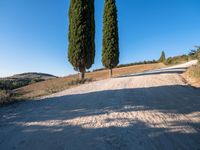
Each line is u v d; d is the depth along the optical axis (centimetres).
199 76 1836
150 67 6028
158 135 679
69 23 2617
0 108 1138
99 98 1249
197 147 599
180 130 718
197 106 1013
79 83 2283
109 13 3050
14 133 732
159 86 1611
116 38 3045
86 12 2552
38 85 3650
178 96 1229
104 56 3052
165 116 866
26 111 1034
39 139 671
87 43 2545
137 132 702
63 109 1031
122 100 1162
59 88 1925
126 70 5812
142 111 941
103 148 595
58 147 611
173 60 6619
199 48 2250
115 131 714
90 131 721
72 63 2556
